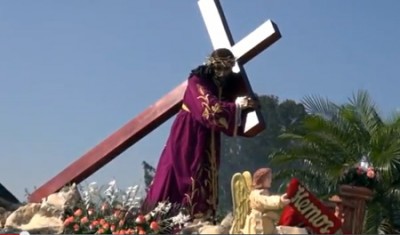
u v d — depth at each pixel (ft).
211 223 42.37
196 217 43.96
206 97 43.68
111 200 44.39
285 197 35.63
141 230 42.16
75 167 51.26
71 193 46.91
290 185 36.35
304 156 83.97
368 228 77.97
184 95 45.21
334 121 84.07
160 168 45.06
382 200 78.48
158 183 44.70
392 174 78.38
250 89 45.09
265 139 131.64
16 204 54.03
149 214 42.78
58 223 44.88
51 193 51.55
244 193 36.35
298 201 36.55
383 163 78.23
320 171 83.30
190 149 44.55
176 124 44.98
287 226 36.37
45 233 43.73
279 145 129.29
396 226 79.51
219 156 45.37
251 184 36.63
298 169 84.38
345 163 82.17
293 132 85.76
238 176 36.40
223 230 37.01
